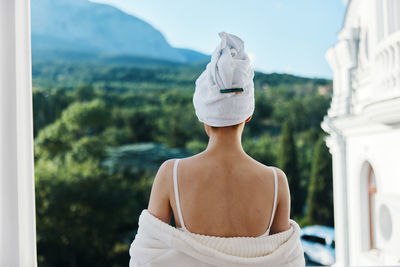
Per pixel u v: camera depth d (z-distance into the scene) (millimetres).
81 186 13031
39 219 12828
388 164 4223
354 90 5746
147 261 1063
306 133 14297
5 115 1333
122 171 13648
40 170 13062
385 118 3744
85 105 14172
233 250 1049
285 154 13820
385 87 3850
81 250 12969
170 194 1119
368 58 5262
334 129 5977
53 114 14617
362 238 5137
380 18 4324
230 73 1113
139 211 13422
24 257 1359
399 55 3682
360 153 5117
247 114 1152
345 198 5879
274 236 1096
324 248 12203
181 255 1045
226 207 1095
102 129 14258
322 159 13477
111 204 13180
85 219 12961
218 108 1119
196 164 1133
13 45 1337
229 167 1127
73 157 13539
